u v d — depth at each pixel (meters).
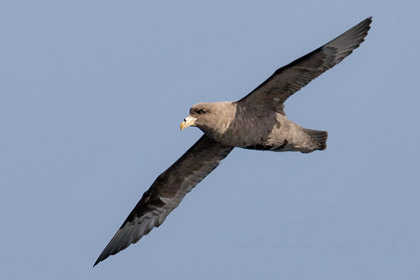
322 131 16.06
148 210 17.52
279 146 15.76
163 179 17.16
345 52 15.15
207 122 15.10
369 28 15.12
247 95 15.13
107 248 17.52
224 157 16.97
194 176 17.17
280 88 15.22
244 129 15.20
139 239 17.50
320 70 15.14
